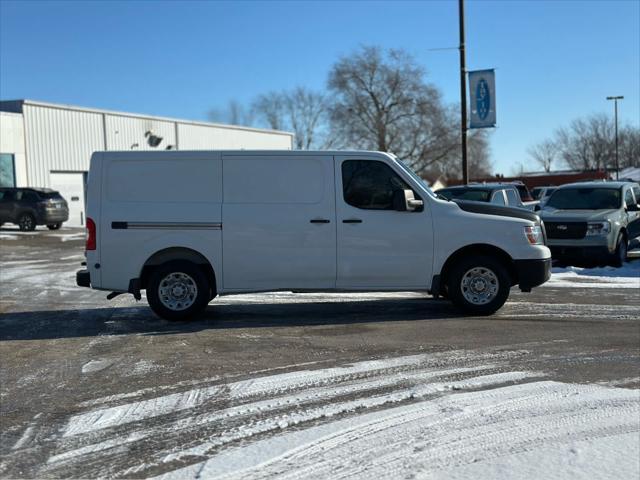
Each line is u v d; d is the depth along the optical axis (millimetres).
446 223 8516
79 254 18422
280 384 5801
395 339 7453
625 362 6418
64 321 8812
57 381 6004
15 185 32375
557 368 6211
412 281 8562
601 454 4211
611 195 14906
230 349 7082
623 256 14453
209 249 8398
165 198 8406
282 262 8445
